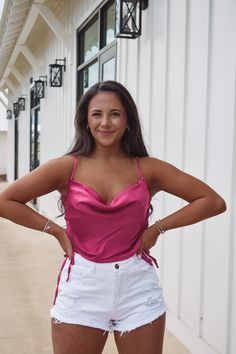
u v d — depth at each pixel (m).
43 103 9.86
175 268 3.34
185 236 3.18
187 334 3.12
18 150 15.78
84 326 1.77
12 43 9.70
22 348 3.24
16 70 12.98
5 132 25.03
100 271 1.74
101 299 1.75
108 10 5.29
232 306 2.58
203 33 2.93
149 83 3.85
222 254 2.68
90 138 1.86
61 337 1.80
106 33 5.41
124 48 4.50
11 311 3.96
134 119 1.87
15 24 8.02
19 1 6.56
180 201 3.29
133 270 1.76
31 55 9.77
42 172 1.80
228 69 2.63
